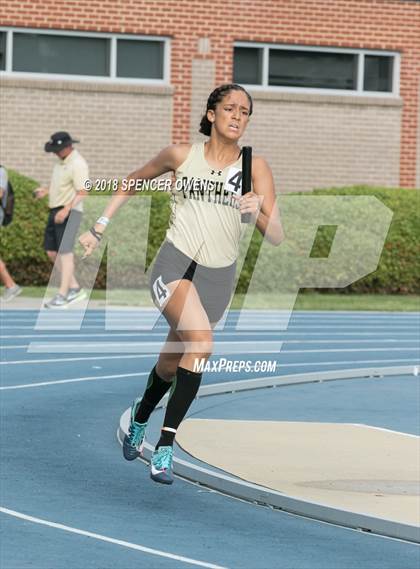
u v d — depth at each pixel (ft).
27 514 44.52
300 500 45.75
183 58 155.63
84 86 151.23
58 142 111.65
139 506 46.37
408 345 103.35
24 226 136.56
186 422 64.18
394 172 163.84
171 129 154.92
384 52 164.25
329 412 68.39
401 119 164.04
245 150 44.06
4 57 151.02
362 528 43.60
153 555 39.52
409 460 55.26
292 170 159.84
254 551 40.34
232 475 51.26
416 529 42.04
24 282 138.31
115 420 64.54
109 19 152.97
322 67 162.71
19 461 53.83
